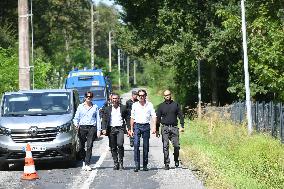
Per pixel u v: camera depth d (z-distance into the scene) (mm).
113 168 36719
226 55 87750
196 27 88000
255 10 56125
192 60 89750
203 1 87812
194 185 29219
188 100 103438
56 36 178250
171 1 88312
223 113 77125
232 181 30016
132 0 94625
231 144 49375
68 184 30750
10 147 36812
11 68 79250
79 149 38438
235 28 62562
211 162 38594
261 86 81562
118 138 36344
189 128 68750
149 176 33094
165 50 86500
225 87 98125
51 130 37406
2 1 149625
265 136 51594
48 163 40781
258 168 36875
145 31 93812
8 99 40750
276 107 51969
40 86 93250
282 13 52625
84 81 76812
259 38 53844
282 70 51500
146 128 35844
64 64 166875
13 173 36250
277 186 30453
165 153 36312
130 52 97750
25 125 37156
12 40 117625
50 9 173000
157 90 195875
